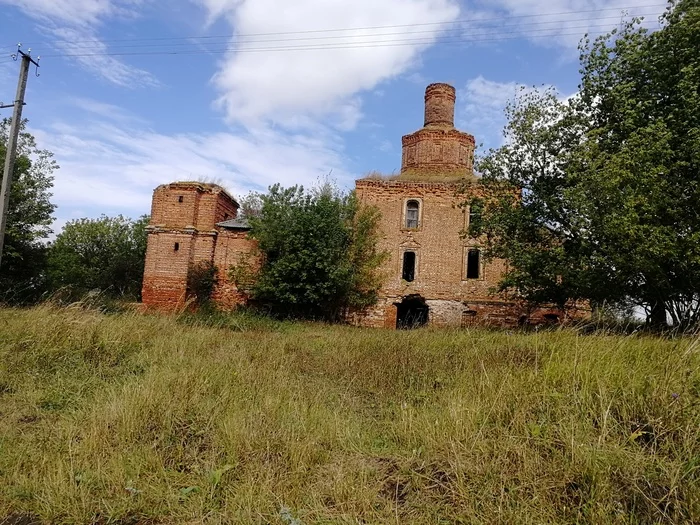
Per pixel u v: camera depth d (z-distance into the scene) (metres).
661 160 11.68
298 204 22.39
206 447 4.71
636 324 11.48
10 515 3.64
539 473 3.68
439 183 24.44
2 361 7.29
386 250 23.83
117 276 34.62
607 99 15.48
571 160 14.88
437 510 3.53
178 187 23.56
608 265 13.61
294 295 21.55
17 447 4.68
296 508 3.59
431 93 29.62
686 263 11.76
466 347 9.34
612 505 3.29
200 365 7.33
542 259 15.95
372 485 3.91
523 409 4.55
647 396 4.44
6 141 23.70
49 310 10.22
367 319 23.50
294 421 5.18
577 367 5.25
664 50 14.52
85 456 4.34
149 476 4.08
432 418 5.08
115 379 6.94
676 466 3.56
